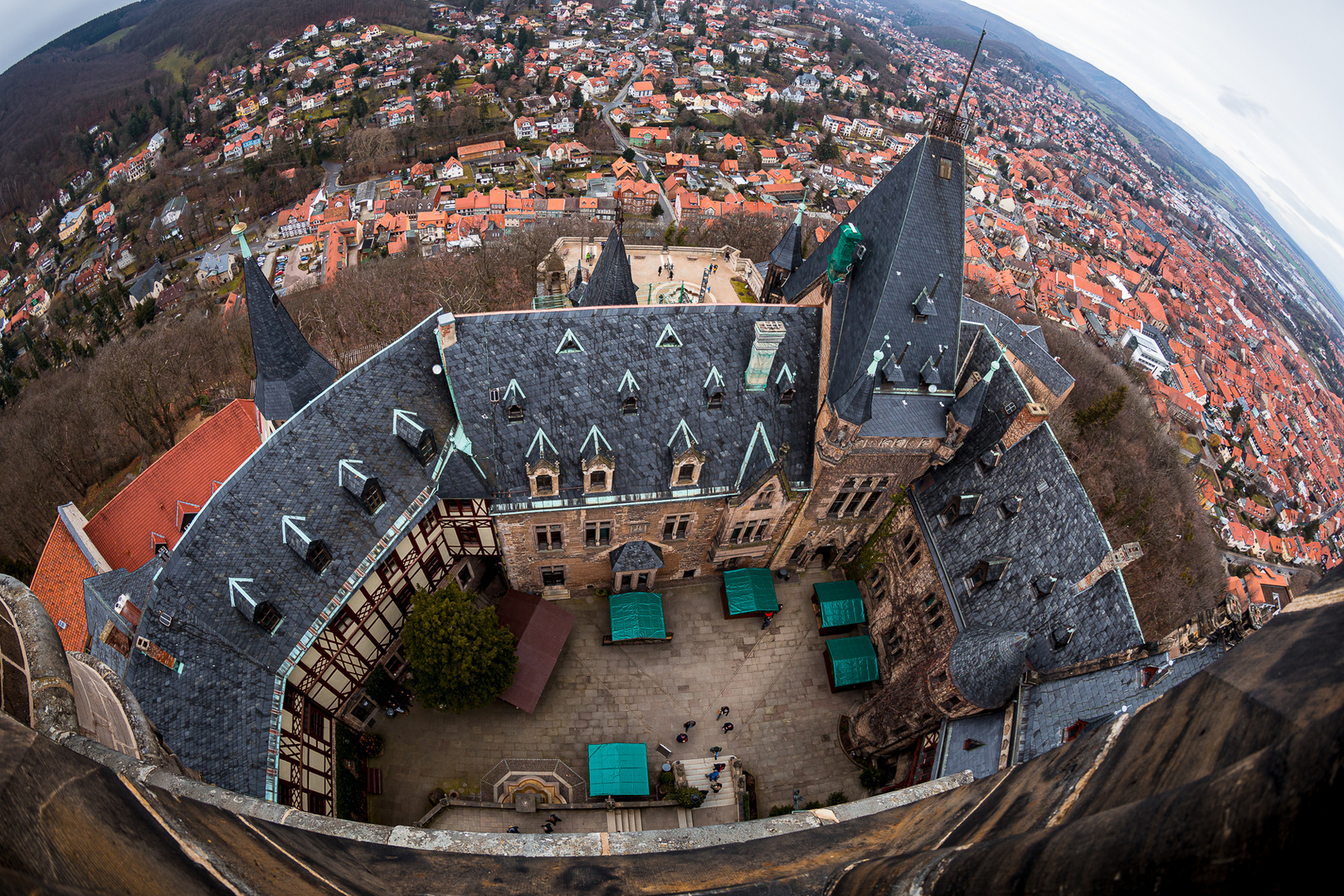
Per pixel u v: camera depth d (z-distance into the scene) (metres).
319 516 39.22
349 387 41.75
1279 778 5.47
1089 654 36.41
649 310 46.34
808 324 49.06
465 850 15.98
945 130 41.53
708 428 47.75
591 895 13.53
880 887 11.98
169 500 51.59
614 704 49.28
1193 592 64.06
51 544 46.03
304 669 38.66
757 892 12.98
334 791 40.62
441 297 91.81
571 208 195.50
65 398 76.12
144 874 9.04
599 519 47.78
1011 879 9.30
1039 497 42.91
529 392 44.88
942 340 46.41
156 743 18.97
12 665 12.36
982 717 39.41
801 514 51.31
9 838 6.90
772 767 47.84
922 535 49.38
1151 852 6.88
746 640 53.56
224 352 86.19
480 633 43.50
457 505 45.75
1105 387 92.19
